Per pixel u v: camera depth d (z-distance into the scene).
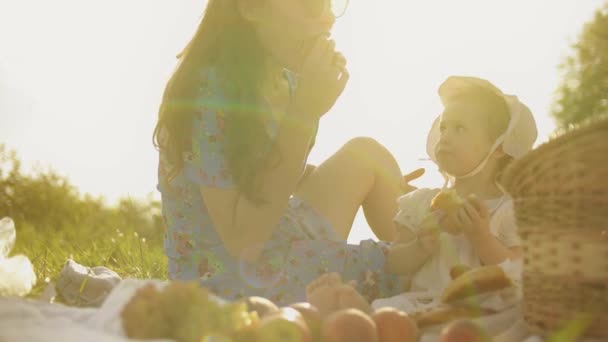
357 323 1.93
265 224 2.53
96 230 8.45
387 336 2.02
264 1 2.67
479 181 2.98
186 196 2.68
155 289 1.86
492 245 2.67
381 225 3.04
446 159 2.94
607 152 1.95
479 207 2.70
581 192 1.99
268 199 2.51
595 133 1.96
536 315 2.09
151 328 1.79
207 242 2.67
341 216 2.87
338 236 2.85
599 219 1.97
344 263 2.81
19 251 5.43
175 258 2.73
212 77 2.61
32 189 9.27
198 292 1.85
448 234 2.82
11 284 2.73
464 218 2.67
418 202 2.92
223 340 1.75
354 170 2.91
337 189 2.88
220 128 2.57
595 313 1.96
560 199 2.02
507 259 2.49
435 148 3.04
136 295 1.84
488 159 2.97
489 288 2.31
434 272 2.82
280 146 2.51
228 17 2.66
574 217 2.00
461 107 2.96
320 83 2.54
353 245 2.90
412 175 3.15
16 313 1.90
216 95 2.58
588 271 1.97
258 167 2.48
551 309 2.04
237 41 2.62
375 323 2.04
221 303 1.92
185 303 1.82
